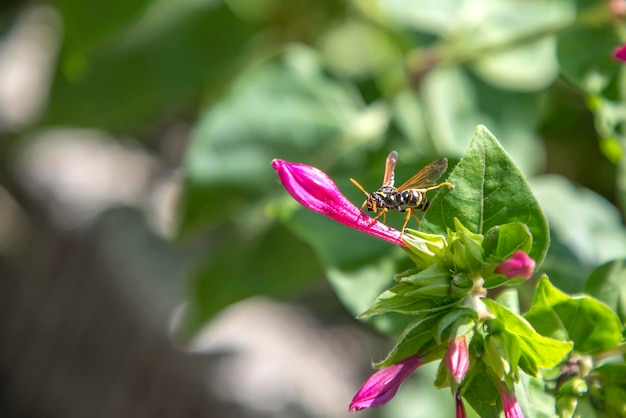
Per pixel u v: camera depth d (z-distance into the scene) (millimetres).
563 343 366
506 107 510
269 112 493
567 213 473
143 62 549
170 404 649
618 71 451
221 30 549
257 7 553
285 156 491
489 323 373
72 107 554
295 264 505
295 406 608
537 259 380
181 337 515
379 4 541
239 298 507
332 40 579
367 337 701
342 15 559
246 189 492
